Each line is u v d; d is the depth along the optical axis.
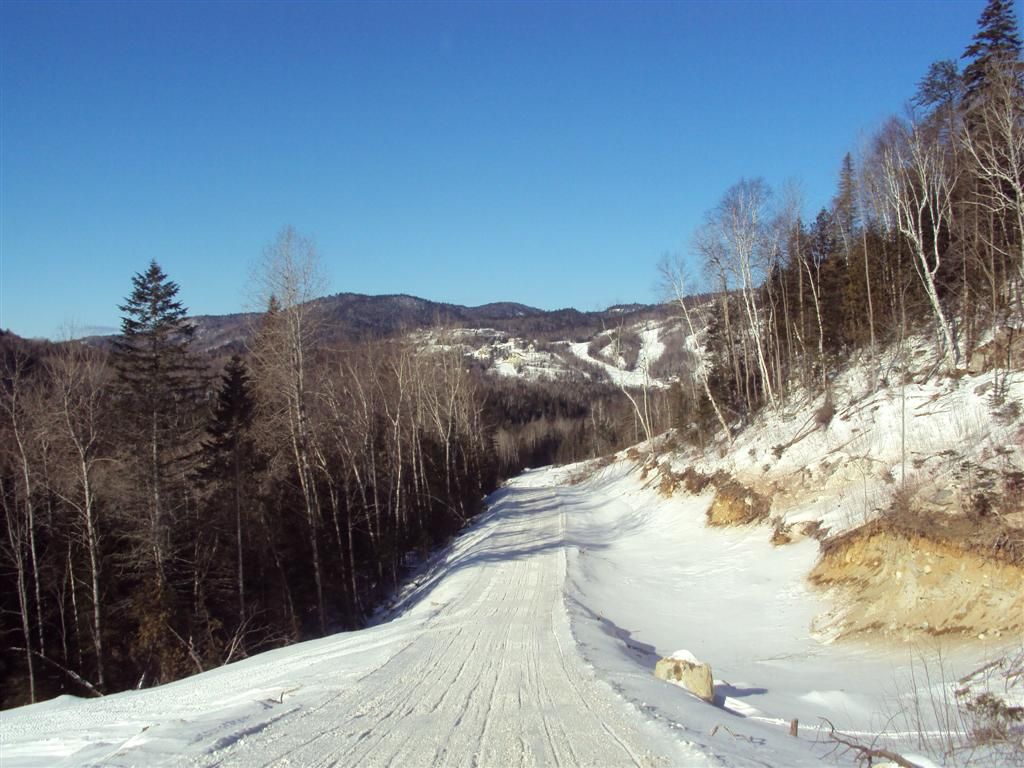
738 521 28.34
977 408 21.94
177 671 22.09
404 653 14.45
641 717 8.20
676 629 19.00
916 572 15.68
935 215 32.81
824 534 21.94
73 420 24.19
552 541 34.44
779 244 41.16
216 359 36.88
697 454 41.00
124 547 27.73
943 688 11.07
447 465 47.66
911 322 32.25
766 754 7.09
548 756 6.94
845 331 37.25
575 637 15.46
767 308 46.12
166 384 26.28
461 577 28.48
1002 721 8.19
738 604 20.50
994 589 13.97
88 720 12.36
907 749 7.94
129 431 24.94
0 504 27.05
